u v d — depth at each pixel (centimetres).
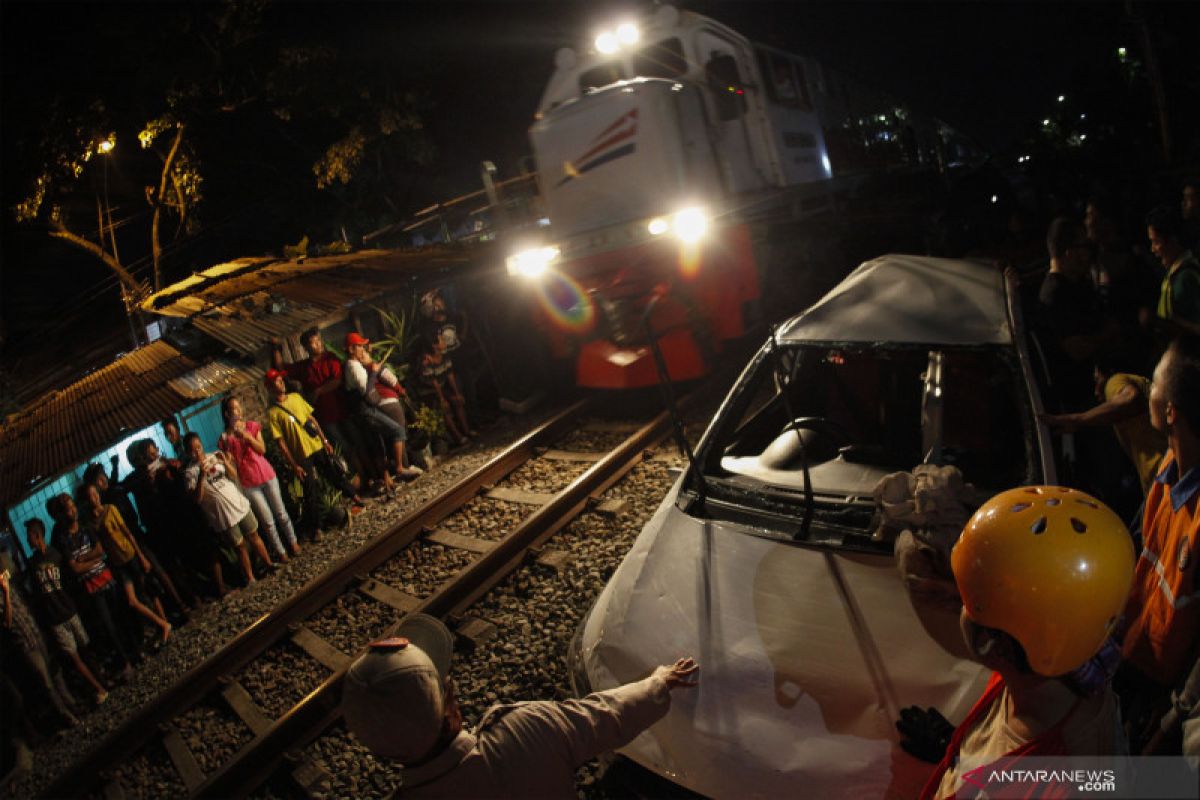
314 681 491
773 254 969
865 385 439
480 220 1738
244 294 992
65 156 1464
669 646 291
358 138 1630
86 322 1952
